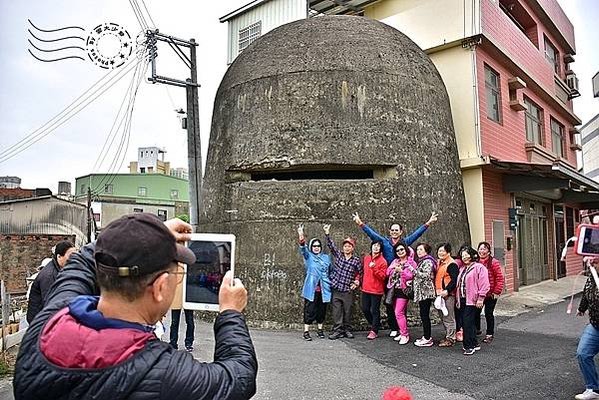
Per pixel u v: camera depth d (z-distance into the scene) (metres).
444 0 14.23
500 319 10.98
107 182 47.56
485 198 13.38
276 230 10.74
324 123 10.89
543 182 13.78
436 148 11.66
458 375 6.89
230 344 1.84
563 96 22.62
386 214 10.70
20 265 21.02
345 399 5.98
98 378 1.54
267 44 12.28
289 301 10.43
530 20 19.92
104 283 1.65
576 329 9.80
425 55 12.72
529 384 6.47
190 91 16.62
